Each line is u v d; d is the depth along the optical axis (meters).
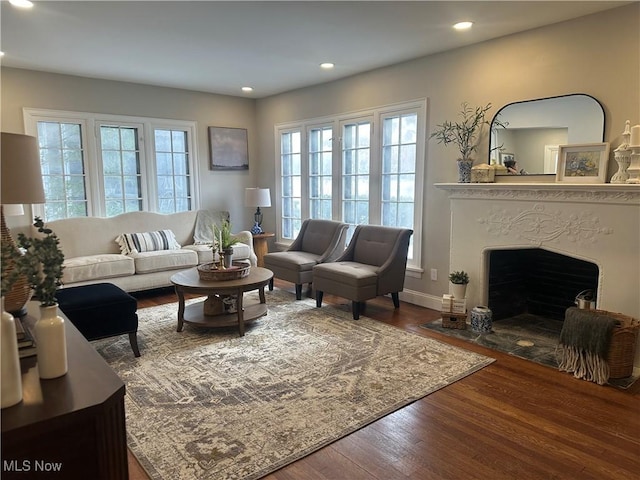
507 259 4.09
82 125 5.22
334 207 5.62
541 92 3.58
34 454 1.15
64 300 3.07
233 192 6.60
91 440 1.23
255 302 4.70
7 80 4.69
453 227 4.09
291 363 3.14
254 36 3.75
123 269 4.68
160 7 3.09
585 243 3.17
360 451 2.12
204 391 2.72
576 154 3.34
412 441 2.21
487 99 3.94
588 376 2.88
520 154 3.74
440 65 4.28
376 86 4.92
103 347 3.45
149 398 2.63
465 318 3.85
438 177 4.41
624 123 3.14
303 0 2.98
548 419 2.41
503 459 2.06
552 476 1.95
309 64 4.69
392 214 4.98
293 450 2.12
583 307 3.23
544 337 3.65
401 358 3.23
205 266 4.04
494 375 2.96
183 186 6.12
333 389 2.75
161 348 3.43
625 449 2.14
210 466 2.00
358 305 4.16
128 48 4.06
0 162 1.45
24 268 1.27
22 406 1.19
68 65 4.66
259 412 2.47
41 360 1.34
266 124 6.56
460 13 3.25
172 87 5.83
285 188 6.45
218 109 6.31
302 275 4.83
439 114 4.34
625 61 3.10
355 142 5.29
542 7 3.12
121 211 5.61
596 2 3.04
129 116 5.54
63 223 4.92
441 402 2.60
